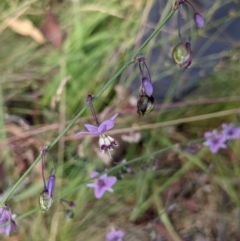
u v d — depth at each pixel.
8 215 0.25
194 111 0.40
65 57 0.39
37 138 0.37
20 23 0.40
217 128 0.40
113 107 0.39
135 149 0.38
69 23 0.41
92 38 0.40
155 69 0.40
